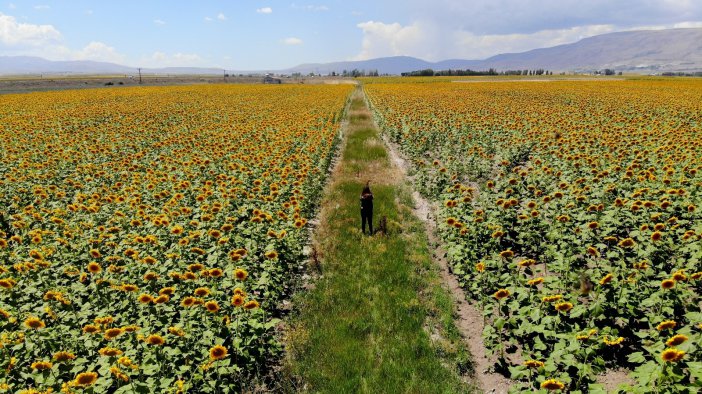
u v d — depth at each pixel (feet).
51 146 74.18
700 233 30.14
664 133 70.33
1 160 63.16
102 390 18.19
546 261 33.42
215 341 21.43
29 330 21.67
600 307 22.68
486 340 24.13
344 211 48.96
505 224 37.45
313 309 29.14
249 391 21.45
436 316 28.50
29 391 17.25
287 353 24.76
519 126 85.05
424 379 22.56
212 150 69.31
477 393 21.65
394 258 36.83
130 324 23.40
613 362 22.62
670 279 22.53
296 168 58.59
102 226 35.27
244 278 26.32
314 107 145.38
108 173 56.39
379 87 251.19
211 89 265.54
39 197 44.78
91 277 28.81
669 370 17.24
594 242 32.86
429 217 47.67
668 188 41.37
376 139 95.25
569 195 41.27
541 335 23.80
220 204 40.81
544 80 367.86
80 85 352.49
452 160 64.49
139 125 102.68
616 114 104.94
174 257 30.48
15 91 275.18
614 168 48.32
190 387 19.66
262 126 96.43
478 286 29.58
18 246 33.24
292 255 34.04
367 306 29.50
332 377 22.74
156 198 44.65
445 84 290.15
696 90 199.31
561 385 17.38
